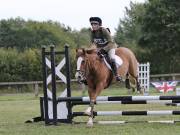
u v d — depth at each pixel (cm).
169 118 1224
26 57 3372
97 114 1098
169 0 3475
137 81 1272
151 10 3503
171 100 1080
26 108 1753
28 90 3206
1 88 3175
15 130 1028
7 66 3309
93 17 1103
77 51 1027
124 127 1029
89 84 1061
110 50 1106
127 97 1072
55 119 1113
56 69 1138
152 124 1070
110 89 3128
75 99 1096
